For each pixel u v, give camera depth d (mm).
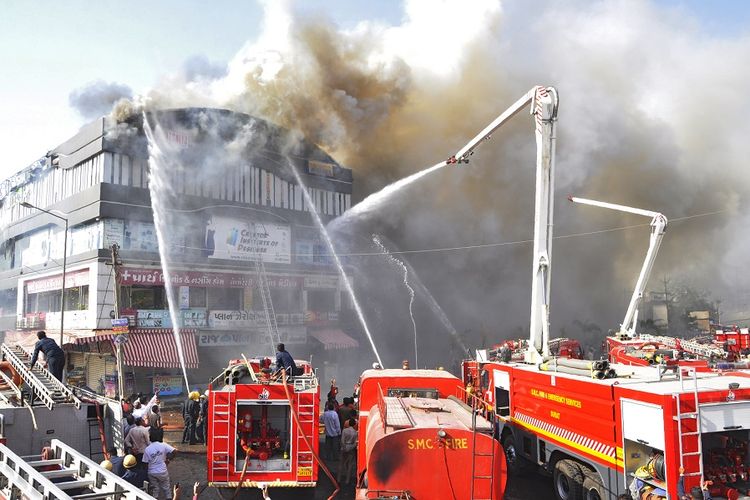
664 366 8906
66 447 7020
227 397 10438
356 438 12477
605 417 8562
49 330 33688
